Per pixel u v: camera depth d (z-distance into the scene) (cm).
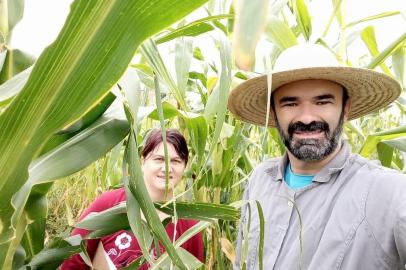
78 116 47
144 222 73
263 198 130
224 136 160
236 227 201
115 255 130
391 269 100
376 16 143
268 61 47
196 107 195
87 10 39
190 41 97
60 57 42
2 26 69
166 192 63
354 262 101
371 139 148
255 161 204
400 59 165
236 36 27
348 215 105
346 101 121
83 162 64
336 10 142
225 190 212
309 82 112
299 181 124
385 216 100
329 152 113
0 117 45
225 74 61
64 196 202
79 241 78
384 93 127
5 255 62
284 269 112
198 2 38
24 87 43
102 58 43
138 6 38
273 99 125
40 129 47
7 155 48
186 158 153
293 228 116
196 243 161
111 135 67
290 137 116
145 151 152
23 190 60
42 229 79
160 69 55
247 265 127
